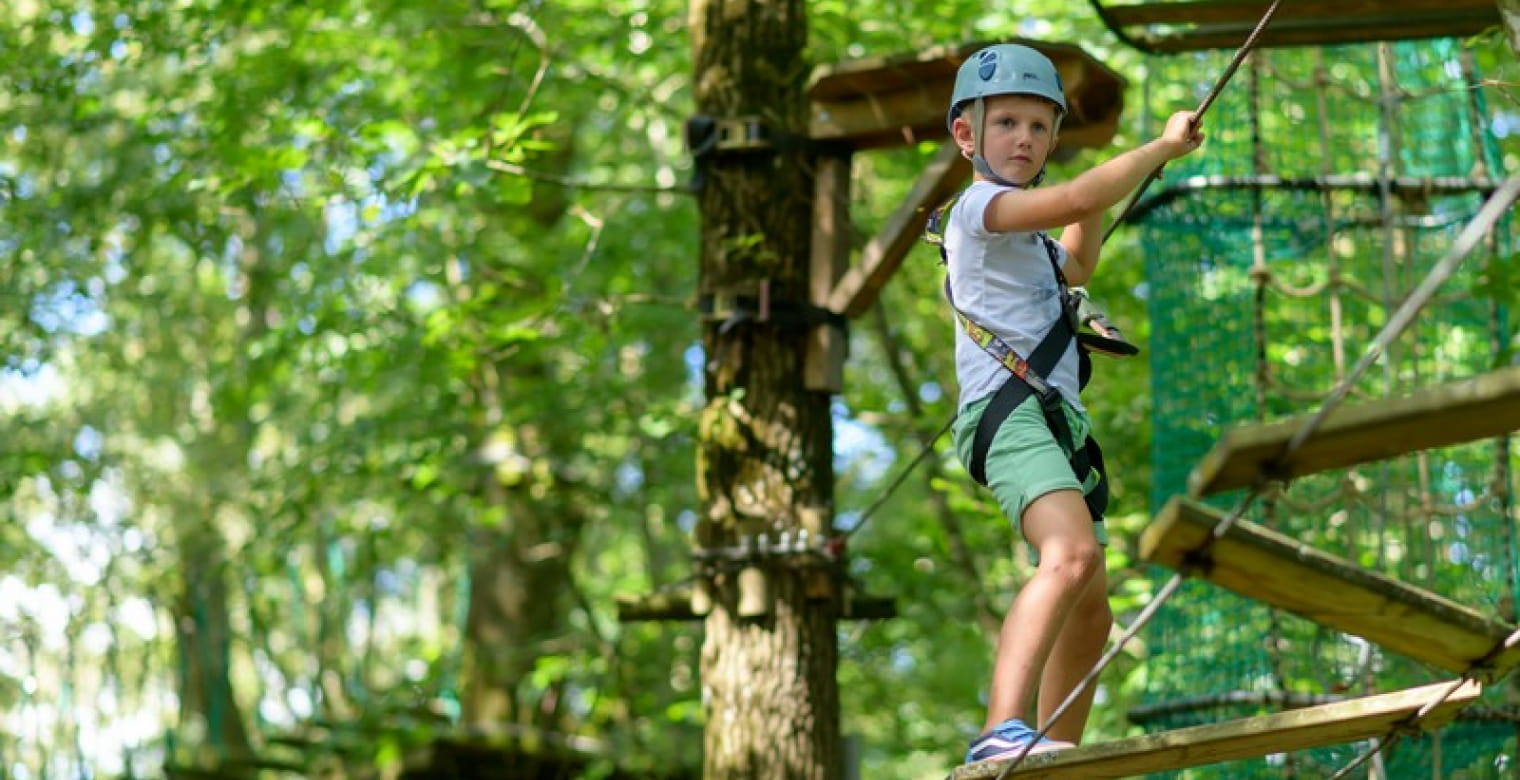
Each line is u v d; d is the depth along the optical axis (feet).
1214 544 12.53
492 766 52.54
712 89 28.37
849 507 57.31
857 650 46.60
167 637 59.67
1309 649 26.40
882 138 27.14
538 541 54.95
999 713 14.40
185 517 55.52
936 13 37.32
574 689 58.54
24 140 43.14
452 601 67.31
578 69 40.73
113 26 37.04
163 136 37.58
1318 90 26.35
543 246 47.73
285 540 49.14
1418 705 14.25
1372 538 27.73
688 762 52.75
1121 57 40.47
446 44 38.65
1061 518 14.80
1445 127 27.35
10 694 53.52
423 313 43.68
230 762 53.21
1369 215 26.68
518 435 48.88
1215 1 22.17
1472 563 25.38
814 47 37.76
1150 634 27.43
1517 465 29.73
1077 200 14.62
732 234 27.63
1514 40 16.55
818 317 27.14
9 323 44.01
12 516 52.75
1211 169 27.76
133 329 58.95
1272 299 29.45
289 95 38.27
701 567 26.89
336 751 51.83
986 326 15.47
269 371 45.01
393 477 48.16
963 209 15.44
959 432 15.64
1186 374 27.50
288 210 43.65
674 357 52.65
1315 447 11.51
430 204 43.11
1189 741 14.05
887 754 54.39
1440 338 27.12
